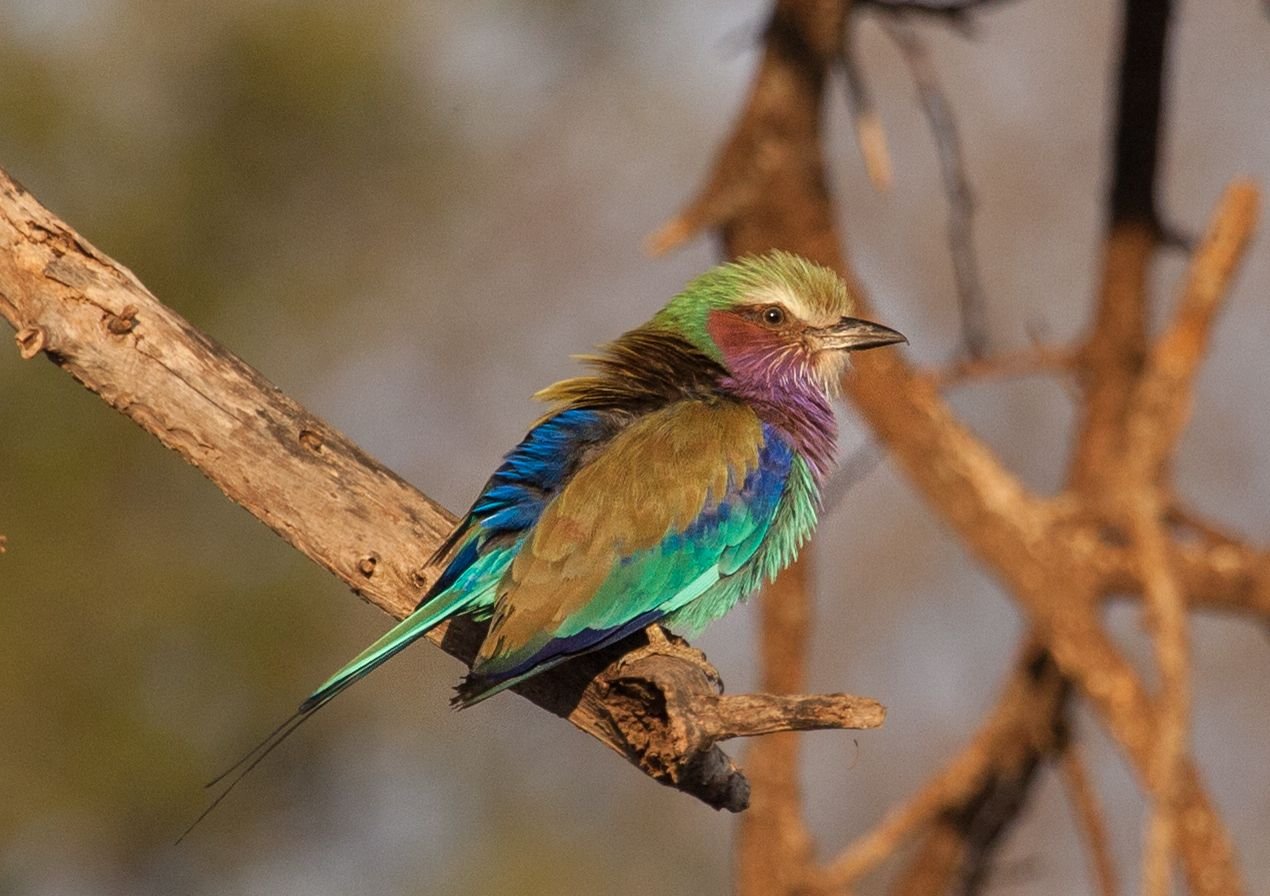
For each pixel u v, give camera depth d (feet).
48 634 55.62
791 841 42.04
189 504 57.57
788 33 41.01
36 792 54.90
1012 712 43.80
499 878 59.82
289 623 57.52
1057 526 40.45
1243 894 38.47
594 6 68.08
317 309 62.13
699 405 32.63
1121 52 44.14
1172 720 36.29
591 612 29.45
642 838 61.82
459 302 65.31
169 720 56.49
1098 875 43.60
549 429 31.17
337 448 28.55
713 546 30.89
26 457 56.29
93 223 59.67
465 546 28.84
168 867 56.90
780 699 25.41
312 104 61.67
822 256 41.45
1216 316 38.65
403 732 59.98
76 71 60.49
